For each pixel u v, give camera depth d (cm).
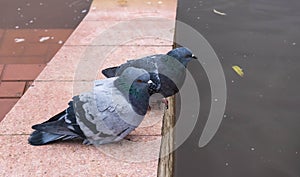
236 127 912
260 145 880
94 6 1282
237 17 1262
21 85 991
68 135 755
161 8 1267
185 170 825
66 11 1295
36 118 851
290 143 884
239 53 1118
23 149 776
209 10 1292
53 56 1093
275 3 1330
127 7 1273
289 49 1136
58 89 932
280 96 991
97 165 743
